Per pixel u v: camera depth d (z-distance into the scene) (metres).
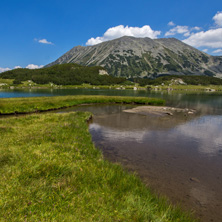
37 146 9.16
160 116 28.41
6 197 4.23
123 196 5.43
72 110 36.00
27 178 5.33
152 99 53.19
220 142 14.87
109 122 23.05
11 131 13.03
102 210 4.35
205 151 12.59
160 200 6.06
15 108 31.55
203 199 6.79
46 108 35.56
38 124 16.48
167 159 10.92
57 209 4.09
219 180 8.40
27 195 4.43
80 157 8.34
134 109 36.81
